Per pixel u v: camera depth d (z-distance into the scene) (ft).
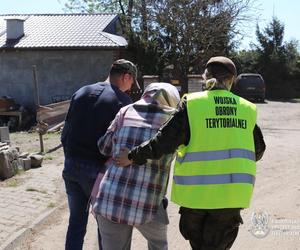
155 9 95.86
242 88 105.81
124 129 11.94
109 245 12.02
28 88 80.12
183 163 11.18
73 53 78.48
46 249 18.11
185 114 11.10
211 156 11.00
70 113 14.55
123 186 11.74
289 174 31.24
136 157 11.03
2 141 39.70
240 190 11.04
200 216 11.24
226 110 11.30
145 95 12.39
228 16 97.14
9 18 81.56
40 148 42.45
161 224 12.23
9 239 18.35
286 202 24.26
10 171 29.55
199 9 95.86
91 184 14.05
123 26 96.37
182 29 96.17
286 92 136.87
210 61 11.79
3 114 73.00
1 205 23.09
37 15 90.43
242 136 11.33
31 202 23.86
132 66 14.20
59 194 25.73
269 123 63.67
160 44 97.19
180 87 62.23
